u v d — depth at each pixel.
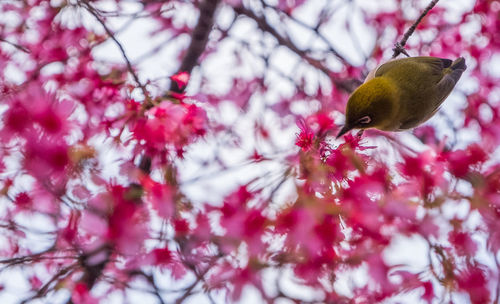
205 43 11.09
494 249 8.73
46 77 8.52
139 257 8.42
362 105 8.81
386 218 8.62
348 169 7.40
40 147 6.95
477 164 8.66
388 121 9.23
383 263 8.72
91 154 7.32
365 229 8.34
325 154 7.36
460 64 10.73
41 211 7.88
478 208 8.59
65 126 6.98
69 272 8.23
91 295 8.52
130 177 7.64
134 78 7.33
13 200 7.86
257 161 8.30
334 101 11.85
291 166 7.73
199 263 8.52
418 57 10.50
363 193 7.65
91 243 7.99
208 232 8.15
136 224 7.87
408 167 8.60
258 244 7.93
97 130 7.50
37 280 8.52
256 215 7.88
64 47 9.21
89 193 7.65
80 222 7.96
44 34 9.31
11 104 6.94
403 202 8.23
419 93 9.67
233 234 7.92
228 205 8.01
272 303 8.62
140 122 7.42
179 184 8.13
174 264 8.51
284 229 7.71
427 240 8.71
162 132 7.40
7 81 7.95
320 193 7.62
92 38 9.48
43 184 7.49
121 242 7.82
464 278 8.66
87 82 8.11
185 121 7.46
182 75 7.94
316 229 7.65
